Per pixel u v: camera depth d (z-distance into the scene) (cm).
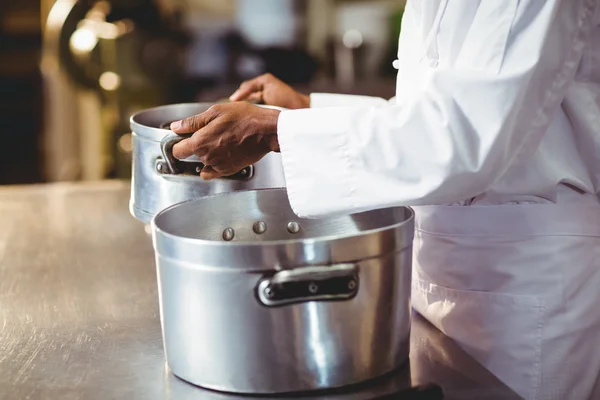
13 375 124
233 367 112
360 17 412
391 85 373
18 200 235
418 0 142
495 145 116
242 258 107
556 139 139
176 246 111
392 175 119
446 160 115
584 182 140
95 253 185
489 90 116
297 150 122
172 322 117
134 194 142
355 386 115
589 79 138
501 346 141
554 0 118
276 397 113
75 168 413
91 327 142
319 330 110
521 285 139
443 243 143
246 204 131
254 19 416
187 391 116
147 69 317
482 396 115
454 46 129
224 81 356
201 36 355
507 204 139
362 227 132
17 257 183
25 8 477
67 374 124
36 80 487
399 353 120
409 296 120
